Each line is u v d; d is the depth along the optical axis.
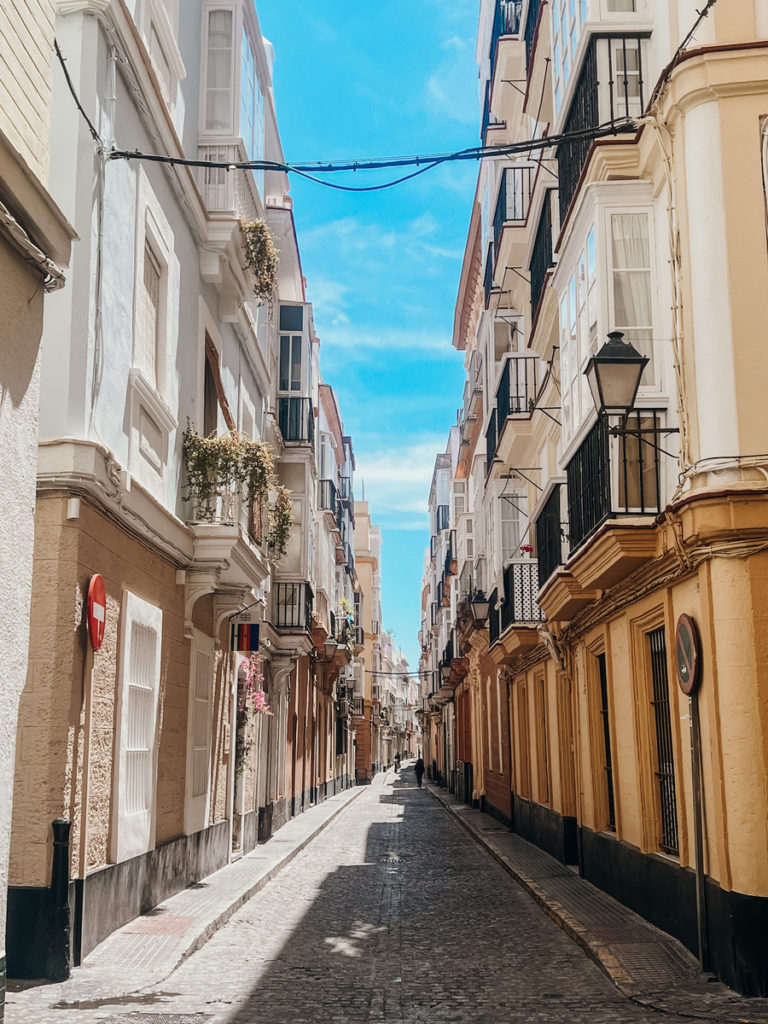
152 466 10.88
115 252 9.51
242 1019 6.81
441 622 51.84
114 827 9.43
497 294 21.16
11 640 4.65
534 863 16.17
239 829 16.61
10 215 4.66
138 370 9.95
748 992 7.37
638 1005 7.18
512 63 19.78
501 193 19.19
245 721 17.17
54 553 8.26
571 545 11.70
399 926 10.75
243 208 14.12
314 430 25.47
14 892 7.84
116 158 9.24
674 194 8.97
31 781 7.96
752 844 7.60
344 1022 6.79
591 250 10.54
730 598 7.97
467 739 35.59
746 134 8.46
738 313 8.29
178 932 9.51
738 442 8.12
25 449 4.89
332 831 23.94
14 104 5.00
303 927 10.61
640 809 10.65
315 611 27.59
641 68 10.34
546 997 7.50
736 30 8.70
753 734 7.73
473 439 33.12
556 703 16.94
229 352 15.42
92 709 8.73
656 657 10.65
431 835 23.12
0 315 4.67
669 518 8.65
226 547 12.17
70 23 8.88
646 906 10.44
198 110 13.34
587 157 10.47
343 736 46.53
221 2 13.51
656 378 9.80
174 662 11.81
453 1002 7.36
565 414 12.12
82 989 7.53
